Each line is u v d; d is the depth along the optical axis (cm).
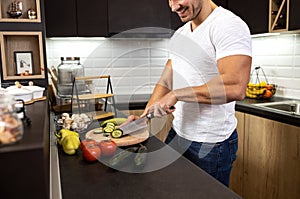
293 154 183
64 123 131
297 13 197
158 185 86
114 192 82
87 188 85
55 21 250
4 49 192
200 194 81
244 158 229
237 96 108
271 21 223
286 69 251
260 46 282
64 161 106
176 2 115
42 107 114
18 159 56
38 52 206
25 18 203
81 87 143
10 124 59
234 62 108
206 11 121
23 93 124
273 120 197
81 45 285
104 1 256
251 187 224
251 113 218
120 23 260
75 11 252
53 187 85
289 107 230
